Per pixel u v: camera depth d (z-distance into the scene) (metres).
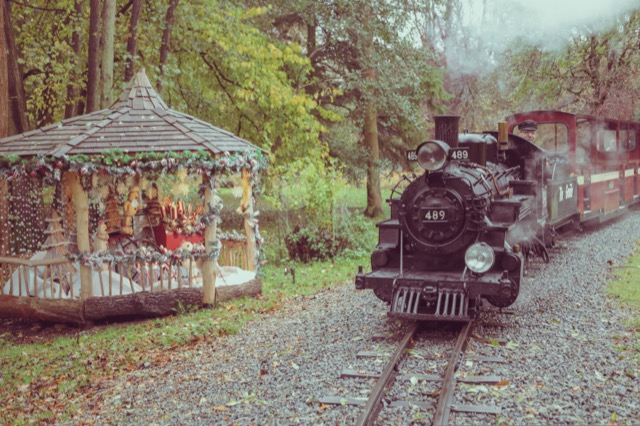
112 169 8.95
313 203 13.84
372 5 17.62
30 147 9.23
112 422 5.36
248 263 11.02
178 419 5.24
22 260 9.57
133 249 10.14
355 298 9.27
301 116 16.02
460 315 6.84
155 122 9.84
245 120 17.80
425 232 7.52
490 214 7.79
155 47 15.16
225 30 15.73
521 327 7.21
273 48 15.80
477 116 23.17
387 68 18.59
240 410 5.27
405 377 5.71
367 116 20.11
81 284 9.44
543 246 10.69
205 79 17.14
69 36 14.92
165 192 12.80
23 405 6.17
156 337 8.24
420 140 20.73
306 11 18.08
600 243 12.88
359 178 20.05
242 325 8.34
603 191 15.09
